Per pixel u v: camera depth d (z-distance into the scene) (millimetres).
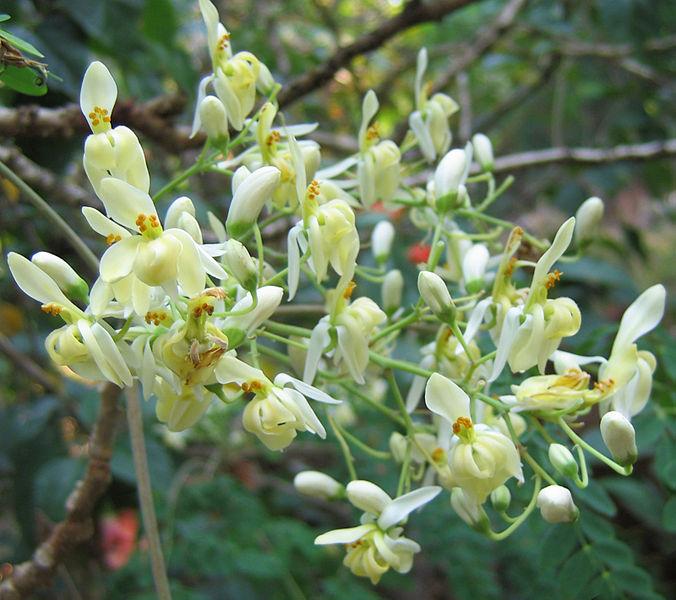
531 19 430
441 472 169
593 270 351
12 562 292
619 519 370
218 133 172
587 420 243
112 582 290
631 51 408
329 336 162
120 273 131
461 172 187
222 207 340
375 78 547
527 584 255
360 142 191
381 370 190
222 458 371
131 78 293
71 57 250
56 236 301
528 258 198
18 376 366
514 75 554
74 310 139
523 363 155
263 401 146
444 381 147
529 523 186
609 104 487
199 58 393
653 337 214
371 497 160
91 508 203
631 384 161
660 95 445
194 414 148
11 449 298
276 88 177
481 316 165
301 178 153
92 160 145
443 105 206
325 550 317
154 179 315
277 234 250
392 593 358
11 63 161
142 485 183
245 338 147
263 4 448
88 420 269
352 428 291
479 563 255
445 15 276
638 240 475
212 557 281
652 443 199
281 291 145
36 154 254
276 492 402
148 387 137
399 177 193
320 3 466
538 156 343
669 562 360
